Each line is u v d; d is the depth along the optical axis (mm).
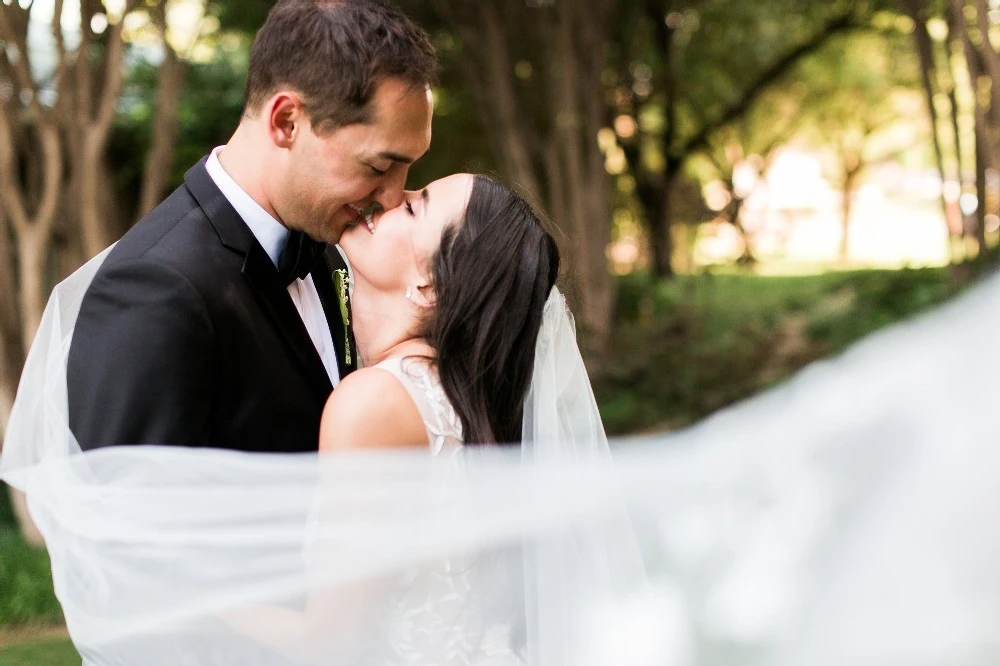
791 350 9508
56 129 5074
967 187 8656
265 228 1678
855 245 32531
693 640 912
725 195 20266
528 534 1365
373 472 1432
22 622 4156
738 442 914
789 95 18734
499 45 9406
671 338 10617
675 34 13555
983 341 730
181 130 9375
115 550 1457
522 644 1549
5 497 5879
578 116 9617
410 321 1621
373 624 1450
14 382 5152
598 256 9680
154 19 5484
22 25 4914
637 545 1022
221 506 1453
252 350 1631
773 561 841
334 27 1559
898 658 738
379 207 1671
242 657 1454
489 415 1562
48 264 6371
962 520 726
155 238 1608
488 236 1599
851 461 797
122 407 1479
